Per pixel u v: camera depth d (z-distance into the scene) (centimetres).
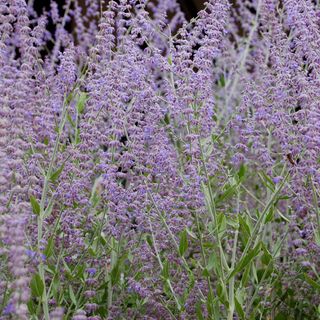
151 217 436
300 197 426
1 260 369
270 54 497
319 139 393
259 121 463
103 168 421
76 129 452
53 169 443
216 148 511
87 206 430
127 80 436
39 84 462
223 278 402
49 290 393
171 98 427
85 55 520
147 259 432
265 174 439
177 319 434
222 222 423
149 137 443
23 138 424
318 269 476
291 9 436
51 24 827
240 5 711
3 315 351
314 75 422
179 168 466
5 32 415
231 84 711
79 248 429
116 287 459
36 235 407
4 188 343
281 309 492
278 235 510
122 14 474
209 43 424
